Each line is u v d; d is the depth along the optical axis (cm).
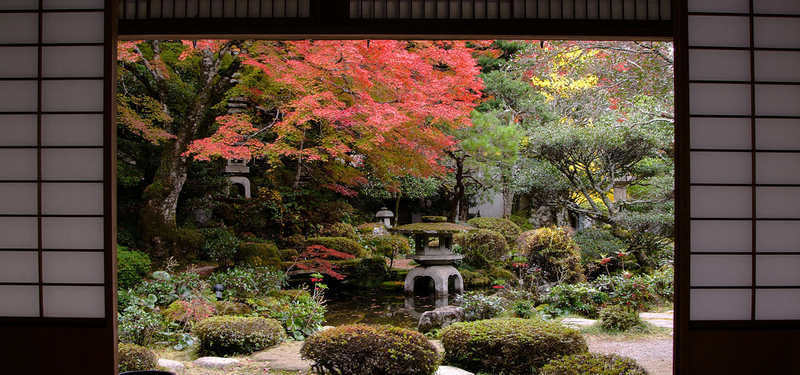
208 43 694
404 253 1129
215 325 412
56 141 255
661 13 279
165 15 274
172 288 550
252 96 823
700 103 253
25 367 254
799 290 253
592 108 1038
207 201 974
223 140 686
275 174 1134
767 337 252
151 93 807
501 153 998
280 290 655
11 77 256
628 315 489
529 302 549
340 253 911
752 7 255
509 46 1334
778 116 254
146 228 762
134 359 339
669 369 364
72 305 255
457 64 723
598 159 862
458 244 1022
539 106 1239
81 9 255
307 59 614
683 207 249
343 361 287
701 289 251
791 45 256
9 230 255
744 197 253
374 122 634
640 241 791
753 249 252
